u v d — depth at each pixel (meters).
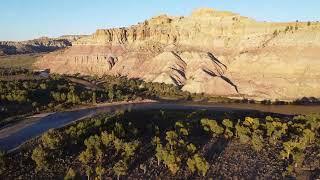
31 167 92.25
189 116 144.00
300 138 112.19
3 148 105.69
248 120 129.00
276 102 196.62
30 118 143.25
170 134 109.19
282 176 90.19
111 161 96.44
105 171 90.56
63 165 93.19
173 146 102.56
